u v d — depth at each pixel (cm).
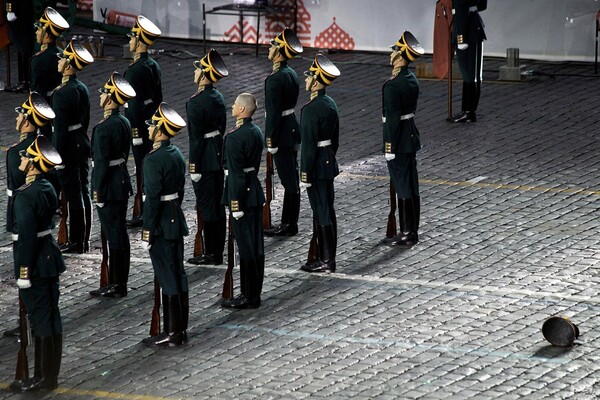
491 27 7269
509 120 6172
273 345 3725
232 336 3806
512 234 4653
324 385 3428
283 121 4666
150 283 4294
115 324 3928
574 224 4747
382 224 4822
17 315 4009
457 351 3641
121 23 7931
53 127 4534
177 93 6650
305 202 5119
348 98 6612
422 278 4256
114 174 4131
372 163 5575
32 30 6719
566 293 4081
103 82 6831
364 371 3516
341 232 4734
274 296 4122
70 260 4509
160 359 3647
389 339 3741
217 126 4425
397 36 7444
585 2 7088
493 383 3419
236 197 3944
